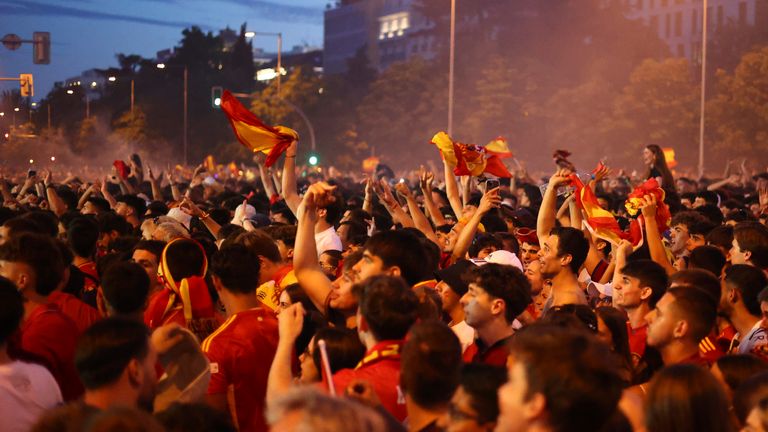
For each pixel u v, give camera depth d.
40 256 6.23
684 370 4.36
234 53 130.75
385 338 5.03
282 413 2.95
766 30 83.50
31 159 107.06
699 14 111.06
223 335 6.07
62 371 5.90
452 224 11.35
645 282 6.82
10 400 5.05
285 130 8.65
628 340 6.33
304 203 6.31
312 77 93.25
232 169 57.38
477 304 5.93
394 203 10.76
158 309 6.88
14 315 5.17
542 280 8.04
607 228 9.39
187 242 6.93
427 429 4.56
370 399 4.39
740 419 4.85
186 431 4.16
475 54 87.06
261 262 7.33
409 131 87.56
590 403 3.47
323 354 4.30
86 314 6.64
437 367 4.52
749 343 6.85
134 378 4.72
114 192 22.05
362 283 5.23
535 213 14.54
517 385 3.56
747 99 68.88
